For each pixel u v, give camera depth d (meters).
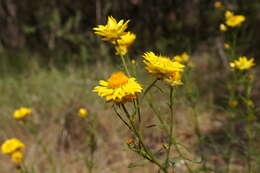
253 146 0.52
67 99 0.91
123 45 0.39
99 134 0.75
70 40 1.37
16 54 1.48
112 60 1.16
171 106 0.34
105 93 0.32
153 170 0.62
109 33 0.34
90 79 1.01
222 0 1.18
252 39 0.99
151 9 1.48
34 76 1.15
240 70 0.51
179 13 1.45
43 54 1.55
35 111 0.90
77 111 0.81
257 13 1.02
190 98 0.57
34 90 1.04
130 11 1.49
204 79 0.91
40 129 0.84
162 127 0.41
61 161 0.73
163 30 1.42
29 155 0.76
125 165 0.67
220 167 0.56
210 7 1.34
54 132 0.82
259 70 0.96
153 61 0.32
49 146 0.78
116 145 0.73
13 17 1.70
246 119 0.51
